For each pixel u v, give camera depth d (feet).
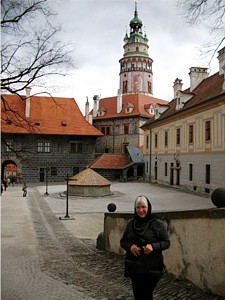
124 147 218.59
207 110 108.17
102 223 63.77
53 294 21.57
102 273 27.32
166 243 15.46
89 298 20.75
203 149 111.65
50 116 178.50
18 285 23.66
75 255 35.09
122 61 268.00
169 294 20.58
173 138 140.36
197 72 139.64
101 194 112.78
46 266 29.96
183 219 22.61
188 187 124.67
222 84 104.94
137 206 15.83
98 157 191.01
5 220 62.64
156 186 146.72
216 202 19.47
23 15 53.52
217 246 18.83
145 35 270.87
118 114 222.48
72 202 98.32
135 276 15.47
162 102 239.91
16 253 35.88
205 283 19.98
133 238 15.66
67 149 176.35
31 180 170.40
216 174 102.37
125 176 180.96
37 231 52.11
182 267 22.86
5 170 193.36
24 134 168.55
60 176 175.32
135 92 260.83
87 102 220.84
